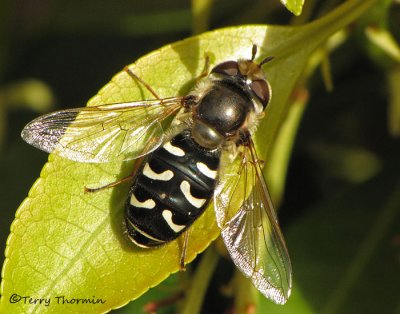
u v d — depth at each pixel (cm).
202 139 11
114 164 11
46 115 11
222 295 13
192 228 11
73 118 11
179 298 12
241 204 11
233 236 11
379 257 12
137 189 11
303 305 12
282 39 11
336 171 13
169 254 11
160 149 11
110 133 11
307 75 12
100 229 11
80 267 11
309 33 11
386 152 13
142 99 11
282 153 12
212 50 11
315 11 13
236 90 11
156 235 11
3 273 11
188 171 11
